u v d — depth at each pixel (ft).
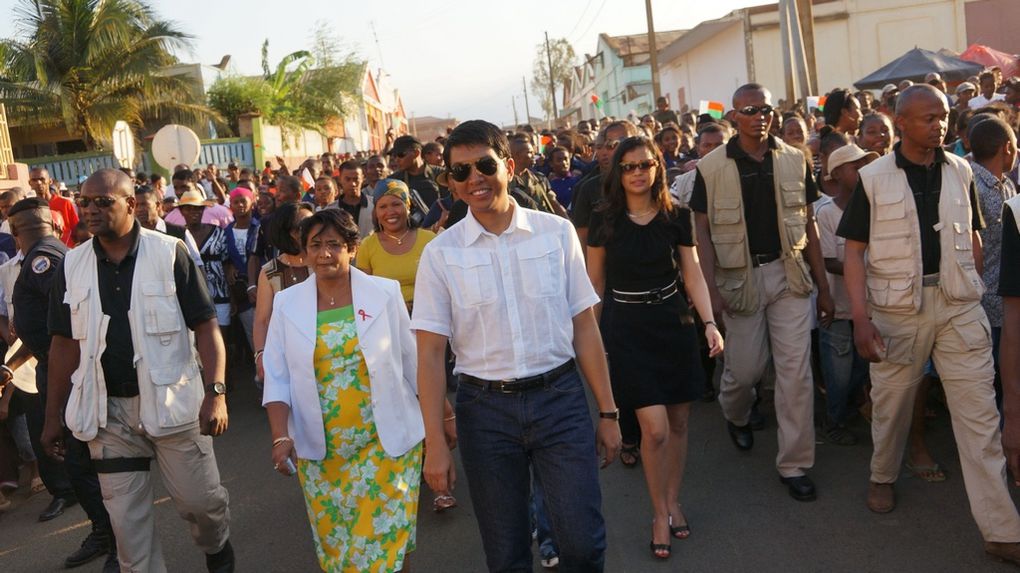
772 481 16.85
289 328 12.51
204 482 13.23
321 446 12.37
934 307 13.47
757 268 16.16
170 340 12.87
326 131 112.27
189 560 16.08
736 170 15.97
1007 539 12.92
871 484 15.37
